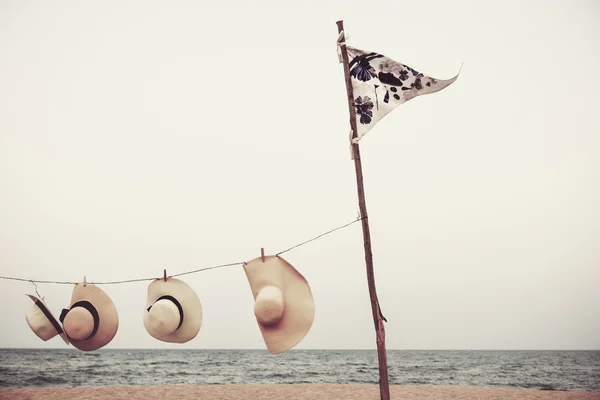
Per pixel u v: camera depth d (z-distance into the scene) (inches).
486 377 1171.9
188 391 585.3
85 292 275.4
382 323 244.8
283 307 255.9
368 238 254.2
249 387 649.0
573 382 1023.6
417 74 263.4
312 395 565.0
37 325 271.6
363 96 263.4
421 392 598.9
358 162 259.9
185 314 278.5
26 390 575.2
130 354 3088.1
